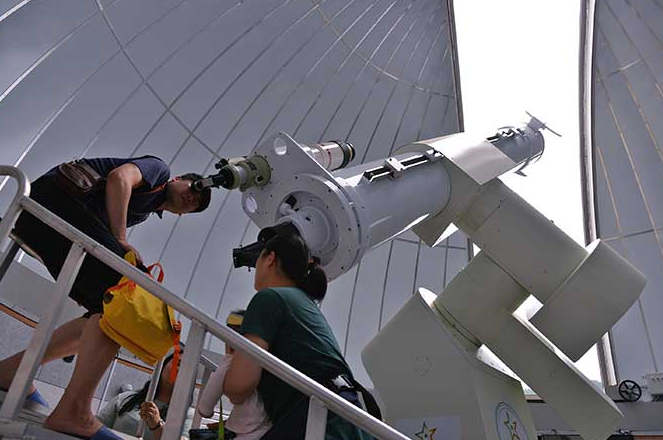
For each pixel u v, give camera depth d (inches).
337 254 135.2
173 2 345.4
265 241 128.1
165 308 113.4
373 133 454.9
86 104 332.8
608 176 468.8
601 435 186.1
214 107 393.1
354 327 465.4
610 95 456.4
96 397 293.3
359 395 101.1
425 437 183.2
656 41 421.1
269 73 405.4
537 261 198.5
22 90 297.4
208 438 97.4
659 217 446.6
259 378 92.4
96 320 113.4
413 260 478.3
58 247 122.6
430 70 449.7
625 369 449.1
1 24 275.4
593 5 434.6
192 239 402.0
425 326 195.6
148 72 355.6
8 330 250.8
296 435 92.7
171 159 385.7
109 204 123.3
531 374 194.7
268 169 146.4
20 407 88.4
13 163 303.9
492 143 213.2
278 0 384.5
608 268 196.2
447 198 186.7
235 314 124.6
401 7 421.7
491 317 202.1
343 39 417.1
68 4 302.7
